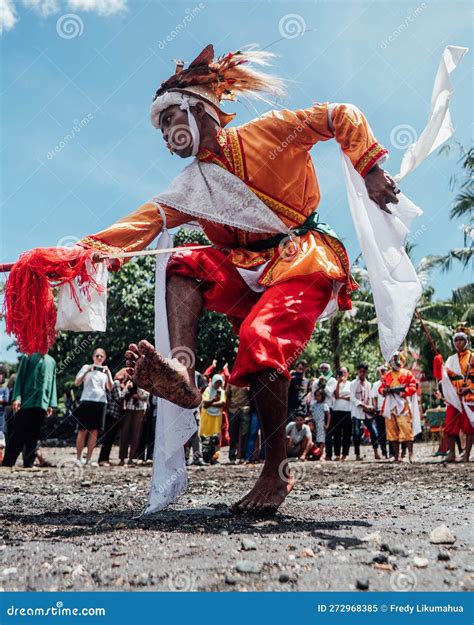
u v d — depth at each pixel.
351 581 2.12
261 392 3.31
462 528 3.16
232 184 3.59
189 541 2.78
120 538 2.88
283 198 3.58
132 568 2.28
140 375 3.06
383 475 7.26
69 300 3.50
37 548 2.66
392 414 10.71
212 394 11.09
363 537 2.88
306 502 4.45
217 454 11.10
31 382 8.90
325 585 2.09
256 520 3.38
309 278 3.45
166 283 3.62
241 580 2.14
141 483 6.47
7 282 3.43
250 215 3.57
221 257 3.66
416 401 10.88
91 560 2.41
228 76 3.75
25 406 8.90
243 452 11.05
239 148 3.60
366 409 11.63
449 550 2.57
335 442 11.94
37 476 7.49
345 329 24.86
